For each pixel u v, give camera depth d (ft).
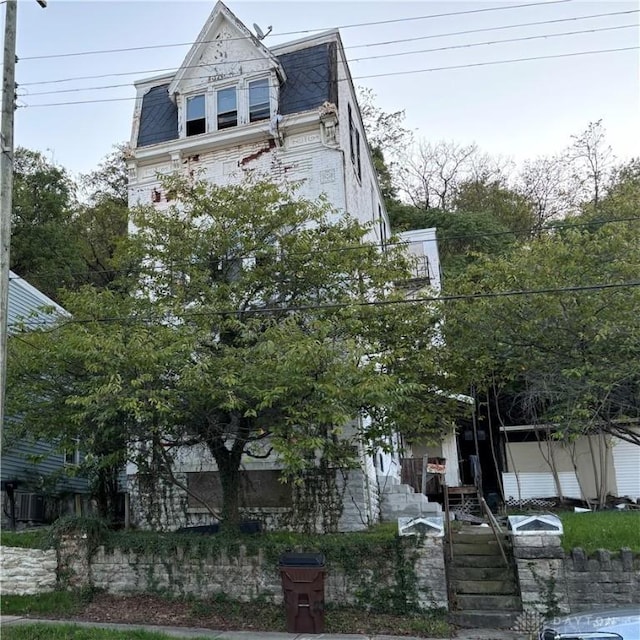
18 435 40.75
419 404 39.04
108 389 30.04
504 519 48.93
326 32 57.11
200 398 32.76
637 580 28.40
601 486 61.16
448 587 31.09
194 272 39.40
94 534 36.40
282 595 32.14
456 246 99.04
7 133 29.63
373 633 29.14
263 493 46.57
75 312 40.24
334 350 32.35
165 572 34.60
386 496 52.19
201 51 57.16
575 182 113.70
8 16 30.58
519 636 28.02
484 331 37.91
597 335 32.99
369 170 69.21
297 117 52.31
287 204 42.29
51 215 89.66
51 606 33.30
